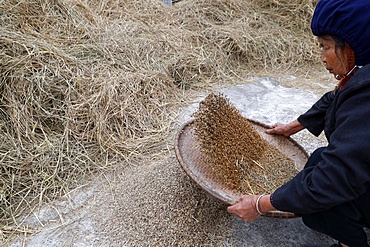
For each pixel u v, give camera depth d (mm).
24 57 2113
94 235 1545
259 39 3443
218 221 1576
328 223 1283
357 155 989
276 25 3750
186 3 3828
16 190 1731
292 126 1692
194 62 2982
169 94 2641
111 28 2980
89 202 1717
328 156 1054
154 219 1542
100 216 1631
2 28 2260
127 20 3275
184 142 1604
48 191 1769
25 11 2521
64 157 1908
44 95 2057
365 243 1311
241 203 1243
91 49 2600
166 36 3184
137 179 1792
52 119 2039
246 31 3479
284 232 1568
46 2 2689
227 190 1389
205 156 1512
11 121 1936
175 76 2869
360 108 1001
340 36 1028
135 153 2047
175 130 2283
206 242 1495
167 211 1560
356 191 1049
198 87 2852
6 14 2402
